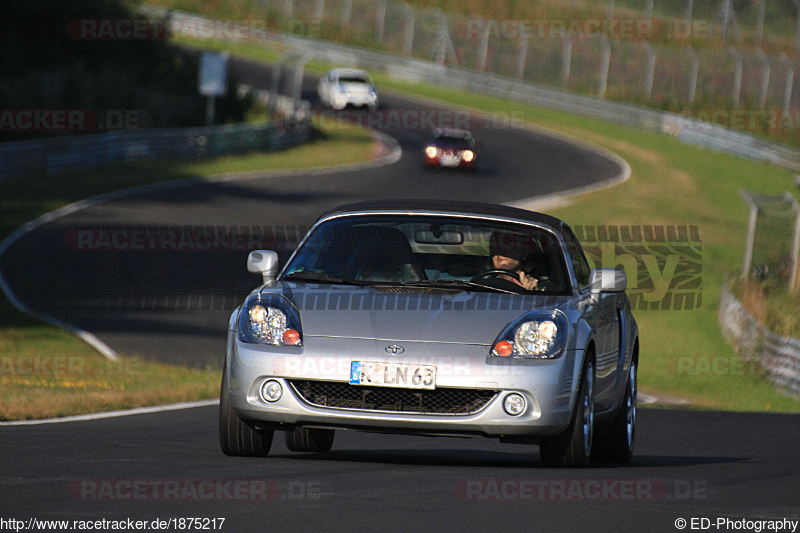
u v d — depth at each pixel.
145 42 194.12
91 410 39.78
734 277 118.44
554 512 18.75
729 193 180.12
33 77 159.62
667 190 173.62
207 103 190.75
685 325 103.12
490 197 150.62
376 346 23.92
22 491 19.12
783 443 38.00
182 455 25.62
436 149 166.25
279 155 173.25
